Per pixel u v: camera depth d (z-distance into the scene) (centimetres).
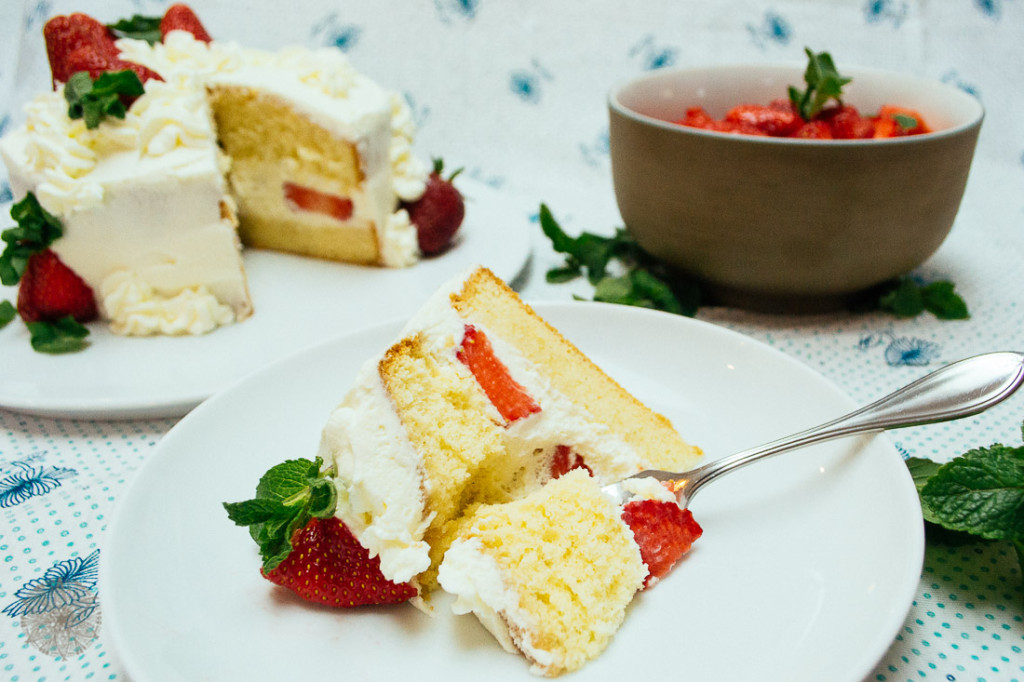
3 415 44
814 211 44
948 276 51
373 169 54
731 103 54
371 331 42
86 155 49
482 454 36
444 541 35
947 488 34
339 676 32
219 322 49
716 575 34
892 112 51
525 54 69
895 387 44
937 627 34
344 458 34
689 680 32
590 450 38
